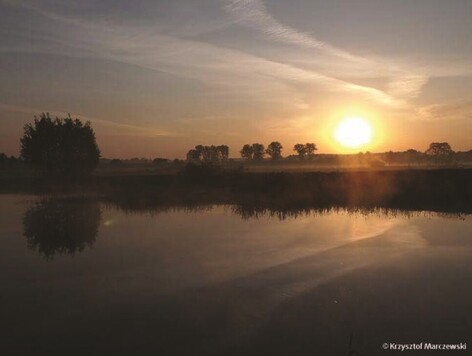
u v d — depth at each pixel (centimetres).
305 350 901
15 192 4481
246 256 1638
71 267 1506
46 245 1848
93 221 2464
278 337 958
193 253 1689
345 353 885
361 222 2361
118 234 2073
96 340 952
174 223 2380
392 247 1759
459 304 1123
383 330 981
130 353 895
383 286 1274
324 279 1349
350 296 1197
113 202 3441
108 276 1402
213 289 1270
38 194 4216
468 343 914
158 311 1109
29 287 1298
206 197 3694
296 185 3862
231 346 922
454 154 13850
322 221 2406
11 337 969
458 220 2411
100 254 1686
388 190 3431
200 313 1095
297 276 1383
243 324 1027
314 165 12381
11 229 2222
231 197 3672
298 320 1045
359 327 999
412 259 1569
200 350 907
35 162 5378
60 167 5378
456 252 1672
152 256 1648
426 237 1945
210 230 2159
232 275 1402
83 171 5516
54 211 2905
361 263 1521
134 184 4875
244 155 16875
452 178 3459
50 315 1088
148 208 3053
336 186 3631
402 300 1160
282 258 1602
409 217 2534
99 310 1118
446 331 970
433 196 3159
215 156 15288
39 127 5350
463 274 1381
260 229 2175
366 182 3678
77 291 1260
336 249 1733
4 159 11181
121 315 1085
